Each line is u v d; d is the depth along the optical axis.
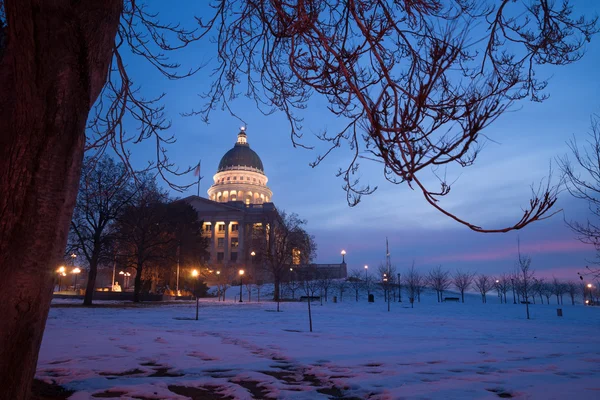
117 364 9.30
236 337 14.55
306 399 6.59
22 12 4.13
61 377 7.92
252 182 143.25
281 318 26.27
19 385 4.01
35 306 4.09
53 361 9.57
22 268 4.01
